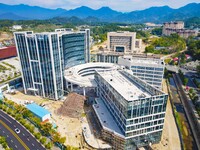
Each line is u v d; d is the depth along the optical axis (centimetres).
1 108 16312
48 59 16750
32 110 15162
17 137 12656
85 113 15562
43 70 17375
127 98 10775
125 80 14150
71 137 12575
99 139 12194
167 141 12150
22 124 14050
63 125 13900
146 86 12256
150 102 10531
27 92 19275
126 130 10712
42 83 18038
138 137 11219
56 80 17625
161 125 11525
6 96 18750
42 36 16012
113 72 16225
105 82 14200
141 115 10675
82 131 13188
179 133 13025
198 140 12238
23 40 16875
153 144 11838
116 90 11856
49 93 18200
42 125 13275
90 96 17550
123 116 10906
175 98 18638
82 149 11469
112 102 12925
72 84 18888
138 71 19075
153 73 18662
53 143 11981
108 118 13000
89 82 17650
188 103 17000
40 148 11594
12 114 15250
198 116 14700
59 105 17112
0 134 12962
